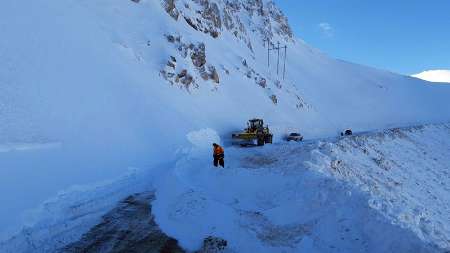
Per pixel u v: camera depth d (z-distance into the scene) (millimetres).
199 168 19719
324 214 11875
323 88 97312
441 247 9758
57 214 12992
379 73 134000
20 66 18531
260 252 10625
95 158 17672
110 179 16922
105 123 20531
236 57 56000
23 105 16891
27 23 21578
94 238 11727
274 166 19406
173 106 28672
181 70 34562
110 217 13406
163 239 11680
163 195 15430
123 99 23828
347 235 10828
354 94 102875
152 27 37625
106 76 24375
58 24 24469
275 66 88062
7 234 11086
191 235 11773
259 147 27969
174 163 19953
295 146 26109
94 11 33250
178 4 53875
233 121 37000
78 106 19875
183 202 13617
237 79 47406
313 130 55156
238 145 31469
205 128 29719
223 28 72500
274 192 14609
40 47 20891
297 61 105375
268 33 106125
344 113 86562
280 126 45000
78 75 21891
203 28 55875
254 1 114438
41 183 14023
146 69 31219
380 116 93938
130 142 20797
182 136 25344
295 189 14180
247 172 17266
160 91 29438
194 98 34594
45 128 16891
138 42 33844
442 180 37156
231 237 11359
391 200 18922
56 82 19844
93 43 26719
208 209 12883
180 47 37312
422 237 10109
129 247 11148
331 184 13320
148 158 20656
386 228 10344
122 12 36688
